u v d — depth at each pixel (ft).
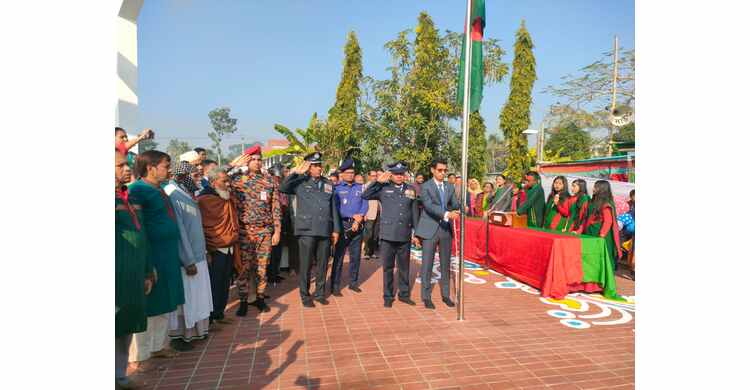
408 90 43.27
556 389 9.39
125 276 8.59
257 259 15.51
